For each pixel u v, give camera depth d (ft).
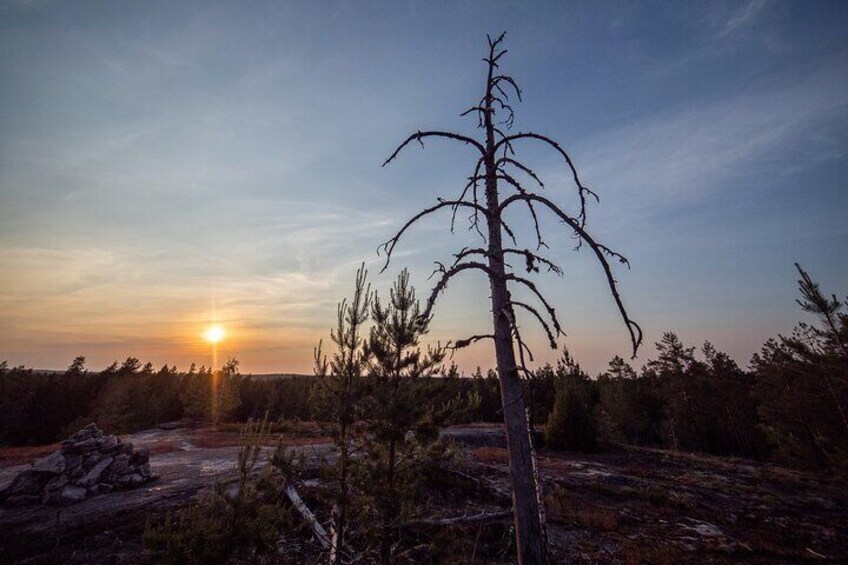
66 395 147.95
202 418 134.21
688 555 31.01
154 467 54.19
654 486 50.21
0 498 39.47
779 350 59.77
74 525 31.45
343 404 23.12
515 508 11.19
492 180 14.52
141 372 193.36
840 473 48.19
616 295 10.62
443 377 26.48
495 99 15.92
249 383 183.52
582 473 54.90
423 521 23.45
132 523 31.07
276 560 23.99
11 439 134.62
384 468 22.50
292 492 30.63
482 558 27.68
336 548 22.21
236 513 17.48
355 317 25.41
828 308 51.06
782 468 66.54
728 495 49.26
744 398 108.68
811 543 34.99
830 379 50.26
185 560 15.58
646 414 119.14
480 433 77.00
